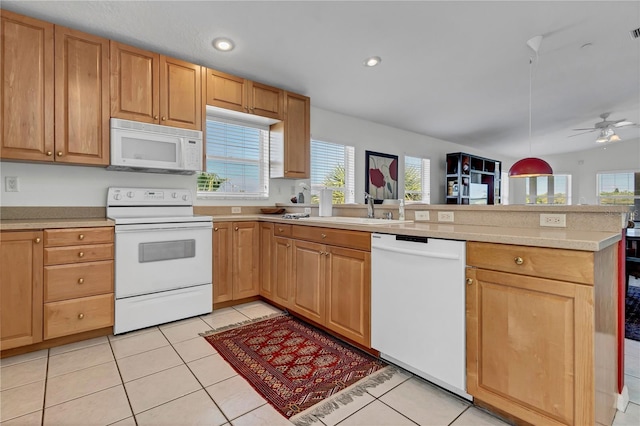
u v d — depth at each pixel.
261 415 1.47
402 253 1.74
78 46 2.31
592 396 1.14
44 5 2.06
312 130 4.09
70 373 1.81
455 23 2.31
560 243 1.20
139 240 2.42
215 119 3.29
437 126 5.20
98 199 2.69
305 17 2.21
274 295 2.90
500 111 4.49
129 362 1.95
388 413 1.48
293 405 1.54
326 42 2.54
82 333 2.25
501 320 1.37
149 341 2.25
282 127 3.46
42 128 2.19
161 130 2.63
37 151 2.17
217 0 2.02
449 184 6.13
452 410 1.50
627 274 3.47
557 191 8.23
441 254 1.56
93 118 2.37
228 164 3.45
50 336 2.10
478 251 1.44
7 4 2.04
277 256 2.85
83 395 1.61
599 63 3.04
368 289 1.97
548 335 1.24
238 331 2.43
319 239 2.36
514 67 3.09
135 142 2.52
